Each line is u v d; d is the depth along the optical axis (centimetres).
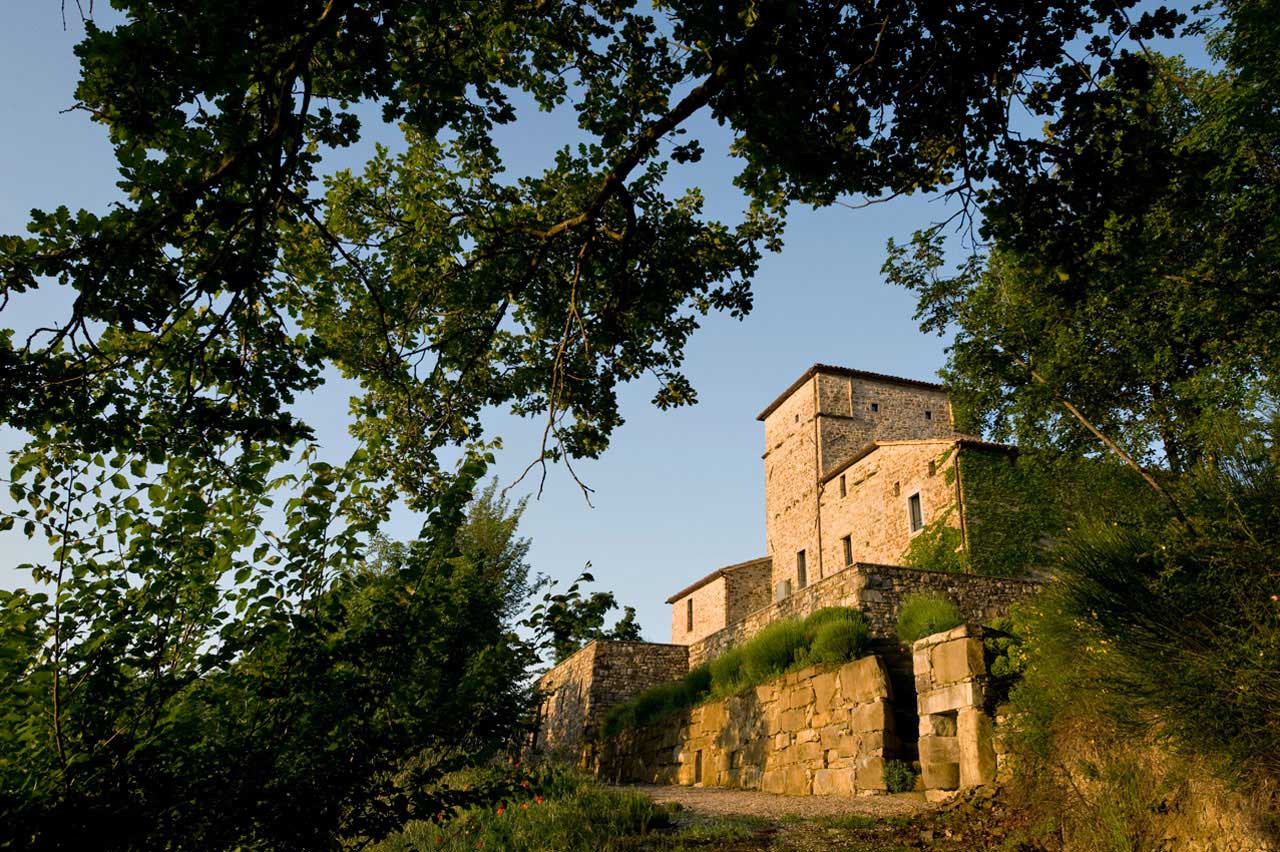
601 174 748
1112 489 929
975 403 1426
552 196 755
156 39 391
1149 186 566
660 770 1784
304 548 375
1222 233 1019
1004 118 582
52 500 354
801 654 1404
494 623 429
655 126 588
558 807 909
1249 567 563
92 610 343
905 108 617
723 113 551
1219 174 967
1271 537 577
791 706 1335
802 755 1267
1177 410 1159
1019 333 1327
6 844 291
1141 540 669
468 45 604
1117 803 654
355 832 354
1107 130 567
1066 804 705
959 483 1947
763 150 600
